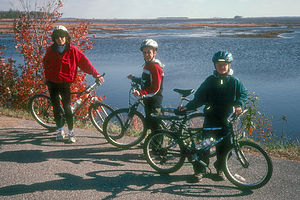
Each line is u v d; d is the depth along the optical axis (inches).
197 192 140.9
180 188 144.9
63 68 192.9
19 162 171.6
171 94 719.1
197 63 1299.2
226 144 149.6
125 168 167.5
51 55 190.1
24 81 339.0
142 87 173.8
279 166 167.3
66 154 185.9
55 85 197.8
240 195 138.0
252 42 2437.3
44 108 247.3
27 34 334.0
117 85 821.2
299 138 417.7
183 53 1700.3
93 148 197.6
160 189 143.6
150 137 162.1
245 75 1005.8
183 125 156.5
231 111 145.3
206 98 149.6
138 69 1114.1
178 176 158.6
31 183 147.2
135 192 140.4
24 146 197.3
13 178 151.8
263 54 1649.9
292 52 1732.3
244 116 281.0
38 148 194.5
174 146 160.9
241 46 2111.2
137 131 226.4
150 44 163.0
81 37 351.3
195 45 2203.5
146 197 135.8
